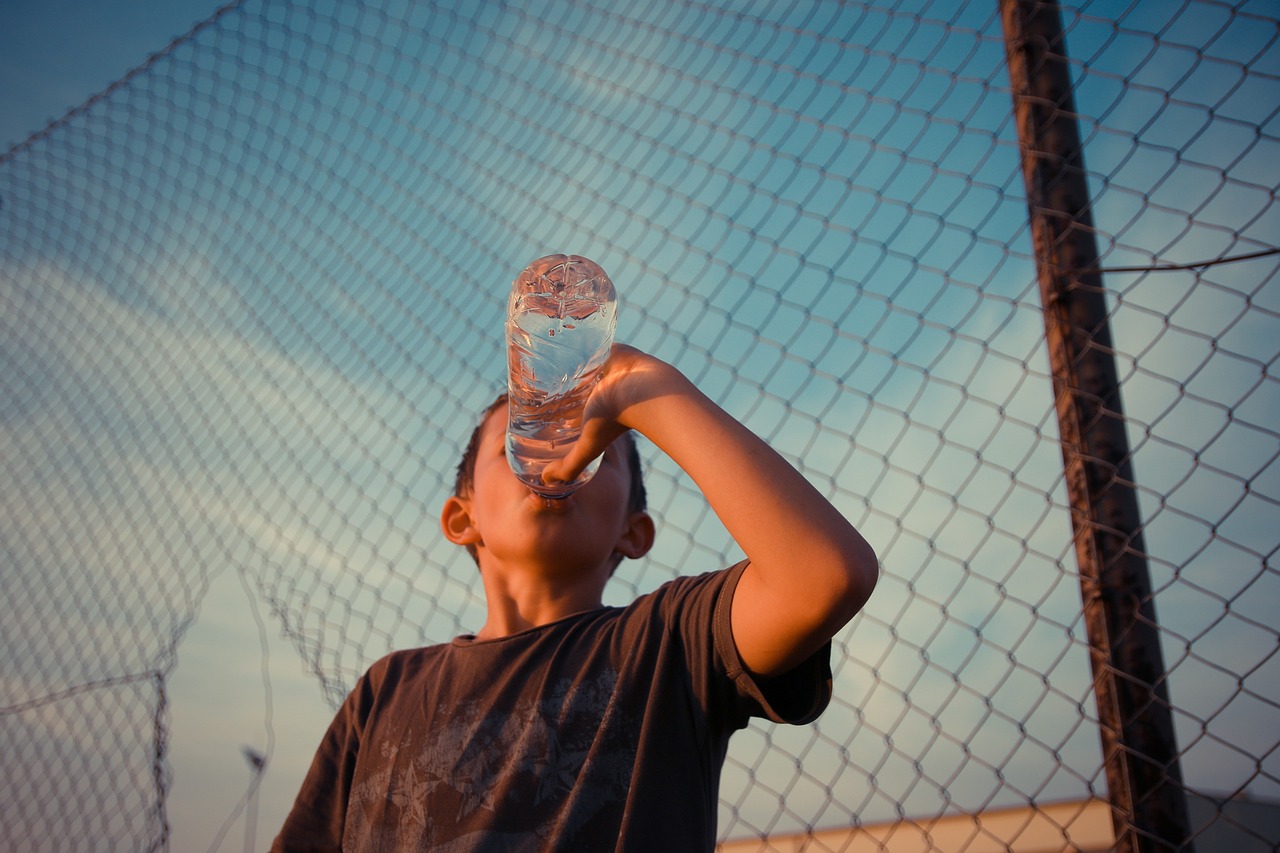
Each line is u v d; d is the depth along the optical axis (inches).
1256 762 63.0
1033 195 80.0
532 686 46.2
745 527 34.8
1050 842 99.7
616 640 46.1
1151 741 68.7
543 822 41.9
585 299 37.3
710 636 41.5
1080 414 75.1
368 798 47.6
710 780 41.6
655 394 37.5
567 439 38.7
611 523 51.9
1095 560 72.8
